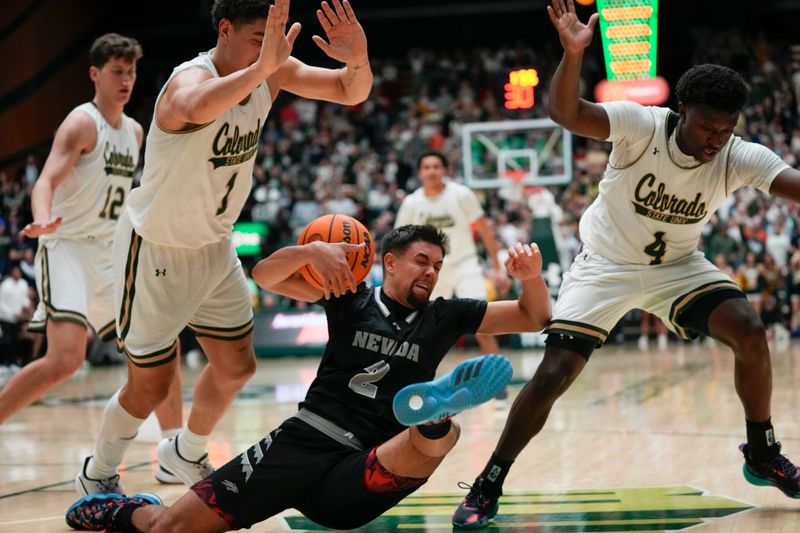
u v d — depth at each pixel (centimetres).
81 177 442
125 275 344
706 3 1927
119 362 1355
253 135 326
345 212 1594
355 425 282
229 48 314
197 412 371
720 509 329
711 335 336
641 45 1606
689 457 438
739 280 1309
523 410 322
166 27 2055
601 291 341
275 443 277
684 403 646
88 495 347
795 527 300
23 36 1859
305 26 2067
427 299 294
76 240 444
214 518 272
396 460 263
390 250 296
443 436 258
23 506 376
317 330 1336
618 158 334
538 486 381
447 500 361
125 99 453
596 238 350
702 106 307
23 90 1855
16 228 1413
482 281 722
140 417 356
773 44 1888
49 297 430
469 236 722
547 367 328
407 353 288
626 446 475
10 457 510
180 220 328
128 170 464
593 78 1850
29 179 1655
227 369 361
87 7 1998
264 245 1505
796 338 1334
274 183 1689
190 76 306
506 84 1391
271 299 1409
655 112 329
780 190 323
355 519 278
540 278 294
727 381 782
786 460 337
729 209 1381
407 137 1783
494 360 248
